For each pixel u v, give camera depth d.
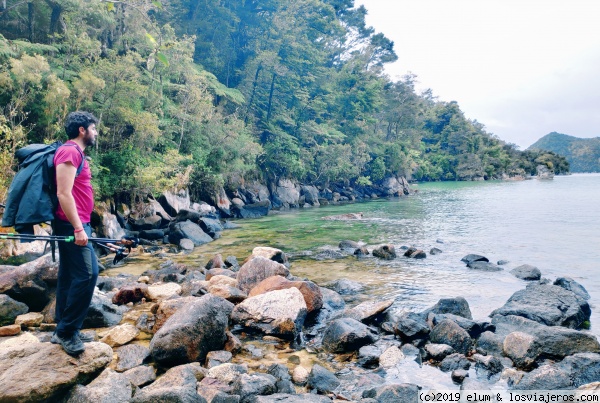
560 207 27.55
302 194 40.81
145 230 17.25
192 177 25.78
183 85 27.22
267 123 40.50
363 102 56.31
